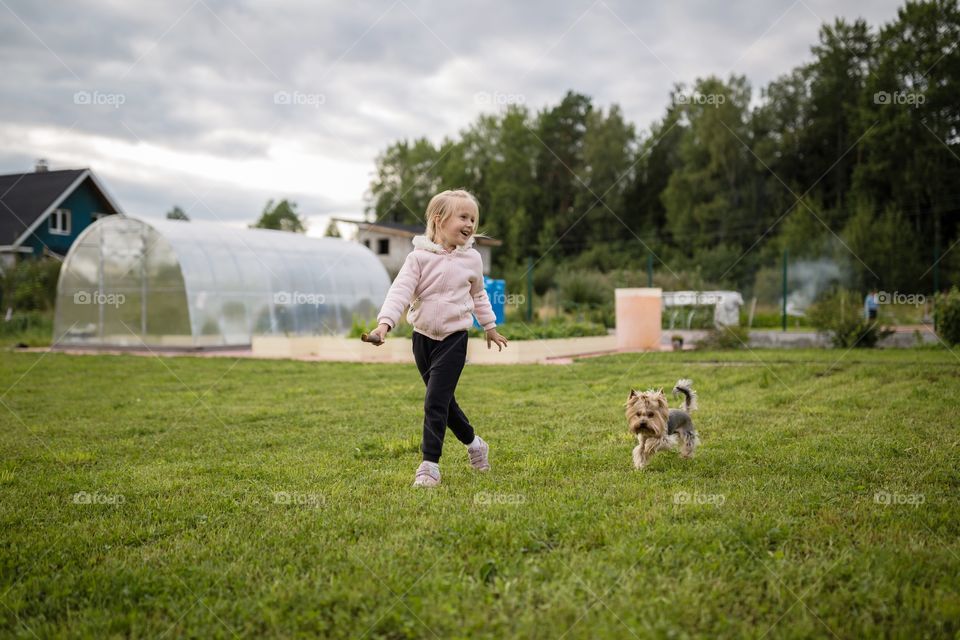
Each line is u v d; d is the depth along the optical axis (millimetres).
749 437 5484
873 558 2781
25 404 8008
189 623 2385
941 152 30719
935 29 31125
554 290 24234
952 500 3635
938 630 2219
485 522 3256
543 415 6766
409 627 2301
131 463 4961
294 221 36062
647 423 4473
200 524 3422
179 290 16781
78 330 18328
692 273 30594
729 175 36594
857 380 8945
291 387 9430
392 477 4301
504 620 2316
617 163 42281
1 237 26094
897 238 27703
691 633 2244
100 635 2297
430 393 4219
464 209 4297
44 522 3537
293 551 2986
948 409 6492
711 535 3059
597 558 2840
